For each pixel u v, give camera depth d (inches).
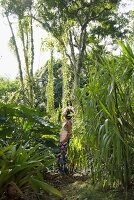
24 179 195.9
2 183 190.9
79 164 241.8
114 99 181.2
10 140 277.9
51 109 613.3
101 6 706.2
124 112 183.0
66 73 646.5
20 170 193.9
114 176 180.5
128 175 178.2
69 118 260.8
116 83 181.0
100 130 173.9
